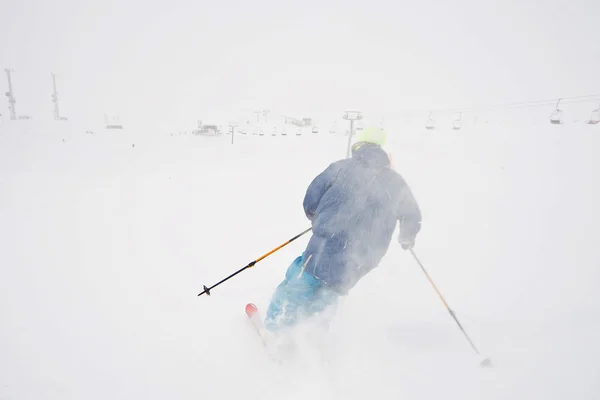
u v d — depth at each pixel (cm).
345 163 217
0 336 214
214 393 176
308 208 225
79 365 191
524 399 155
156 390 176
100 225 466
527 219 428
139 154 1516
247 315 245
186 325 235
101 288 286
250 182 835
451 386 173
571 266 304
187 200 638
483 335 218
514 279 289
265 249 388
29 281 293
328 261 200
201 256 364
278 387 180
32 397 167
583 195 495
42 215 508
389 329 229
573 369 168
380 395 172
